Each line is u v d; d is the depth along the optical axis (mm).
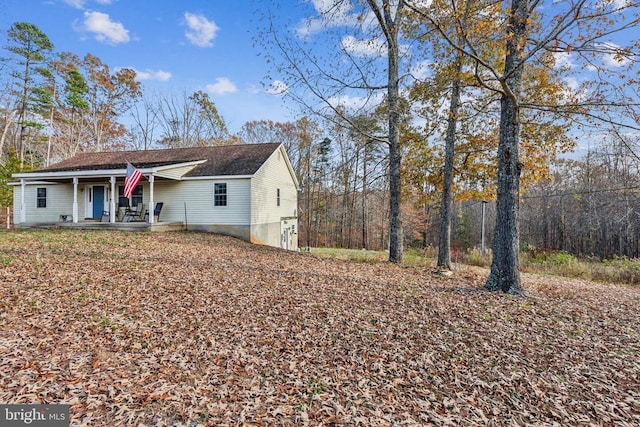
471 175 11203
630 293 8414
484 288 7172
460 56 7070
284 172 20141
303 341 4273
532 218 27484
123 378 3221
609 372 3643
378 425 2699
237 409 2850
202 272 7633
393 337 4441
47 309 4730
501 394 3205
